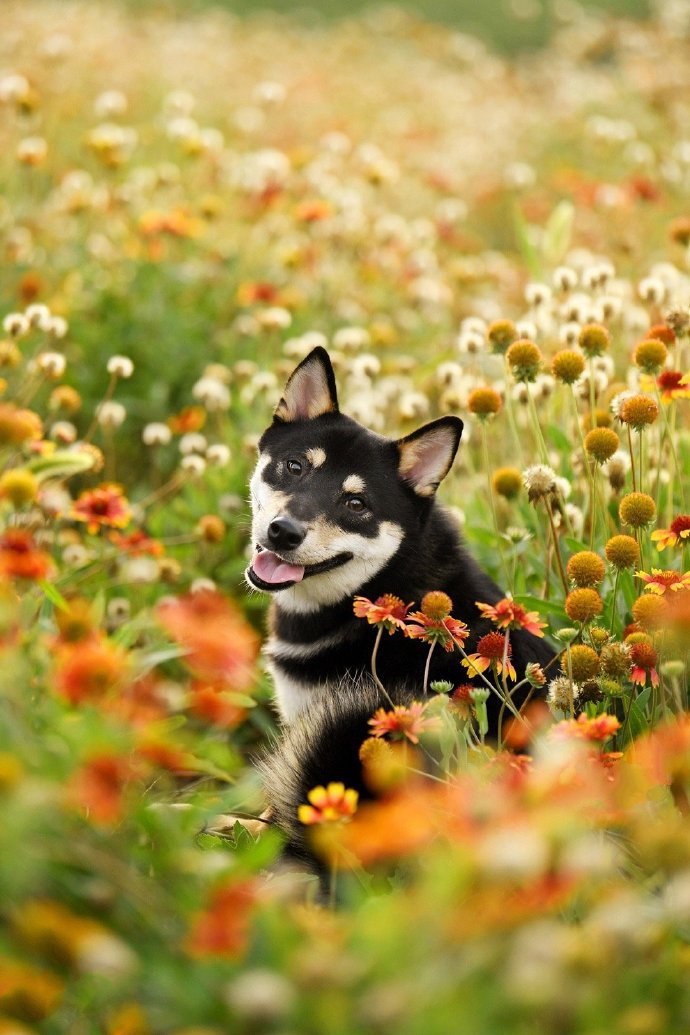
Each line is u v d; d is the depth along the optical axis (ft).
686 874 6.64
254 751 14.98
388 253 26.09
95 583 15.07
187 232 21.61
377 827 6.75
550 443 16.44
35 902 6.59
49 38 33.94
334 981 5.79
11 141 26.89
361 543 13.52
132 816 7.32
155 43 43.39
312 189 26.94
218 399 18.62
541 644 13.02
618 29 45.01
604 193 26.35
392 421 20.07
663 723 9.83
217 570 16.81
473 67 48.24
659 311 17.70
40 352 18.94
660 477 14.64
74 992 6.89
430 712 9.55
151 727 7.89
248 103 37.86
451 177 33.76
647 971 6.59
